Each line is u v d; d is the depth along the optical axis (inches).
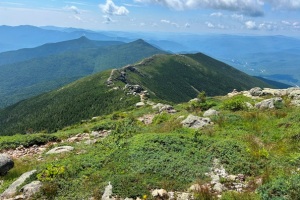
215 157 637.9
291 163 584.4
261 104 1144.8
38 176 575.5
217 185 511.8
